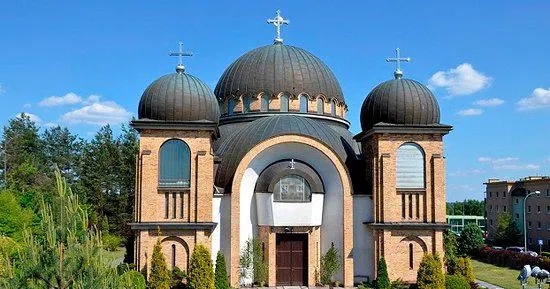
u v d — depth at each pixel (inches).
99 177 3737.7
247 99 2154.3
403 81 1900.8
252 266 1813.5
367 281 1852.9
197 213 1722.4
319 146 1823.3
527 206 4404.5
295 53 2237.9
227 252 1793.8
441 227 1798.7
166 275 1598.2
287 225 1804.9
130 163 3727.9
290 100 2122.3
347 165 1941.4
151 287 1588.3
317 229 1851.6
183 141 1752.0
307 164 1881.2
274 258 1812.3
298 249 1850.4
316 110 2151.8
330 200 1868.8
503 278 2187.5
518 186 4542.3
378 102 1882.4
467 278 1797.5
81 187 3730.3
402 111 1843.0
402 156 1838.1
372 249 1847.9
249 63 2209.6
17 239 1834.4
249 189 1844.2
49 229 576.4
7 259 582.9
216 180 1875.0
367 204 1884.8
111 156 3814.0
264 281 1801.2
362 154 2021.4
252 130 1911.9
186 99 1753.2
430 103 1865.2
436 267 1628.9
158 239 1632.6
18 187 3501.5
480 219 5856.3
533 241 4298.7
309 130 1873.8
